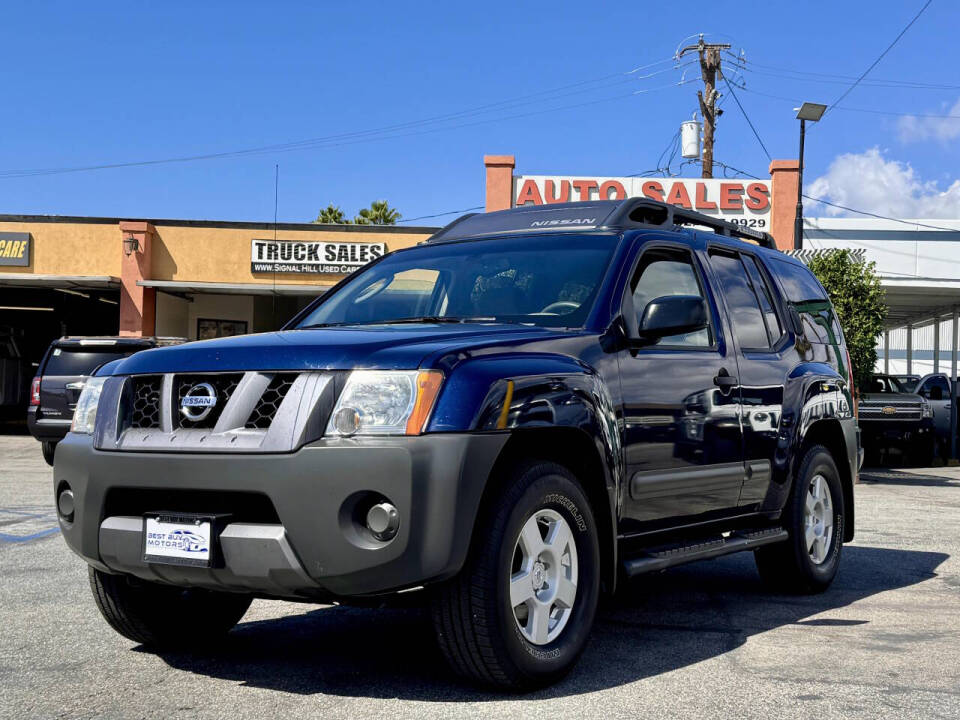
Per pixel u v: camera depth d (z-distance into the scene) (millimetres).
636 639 4617
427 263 5043
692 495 4645
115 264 23609
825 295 6809
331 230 23547
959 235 24359
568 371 3857
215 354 3660
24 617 4973
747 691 3725
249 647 4414
